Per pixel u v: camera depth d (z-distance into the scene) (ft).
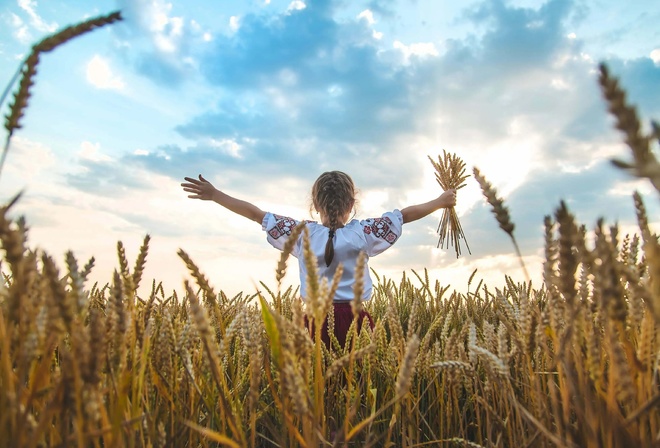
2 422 2.93
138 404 4.09
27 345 3.12
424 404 6.98
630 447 3.22
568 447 3.51
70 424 4.12
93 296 6.86
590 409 3.34
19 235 3.13
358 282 3.67
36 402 3.63
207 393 4.80
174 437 4.22
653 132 1.66
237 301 9.45
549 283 3.82
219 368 4.75
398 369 5.63
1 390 3.09
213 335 4.37
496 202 3.38
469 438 6.61
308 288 3.82
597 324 4.09
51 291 2.92
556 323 3.96
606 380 3.87
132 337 4.20
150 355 4.70
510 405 5.20
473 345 5.02
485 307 10.68
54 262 2.93
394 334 5.72
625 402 3.66
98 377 2.97
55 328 3.05
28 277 3.02
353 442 5.87
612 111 1.70
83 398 2.99
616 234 3.35
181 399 4.94
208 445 5.18
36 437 2.91
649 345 3.33
